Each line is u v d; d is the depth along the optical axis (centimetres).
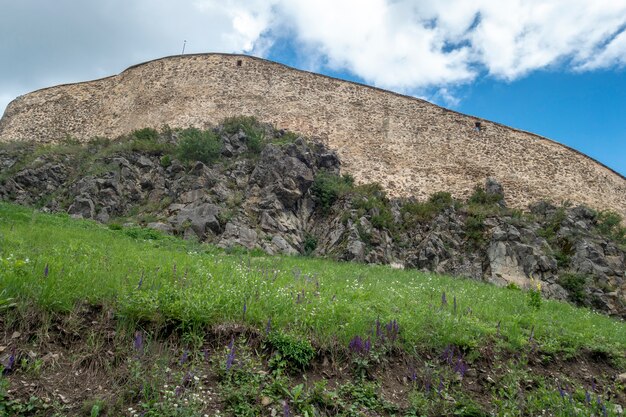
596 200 2764
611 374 730
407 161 2691
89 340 503
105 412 423
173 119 2802
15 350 469
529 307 1062
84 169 2136
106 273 663
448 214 2212
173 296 600
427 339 653
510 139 2847
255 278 817
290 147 2233
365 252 1852
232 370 502
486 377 612
